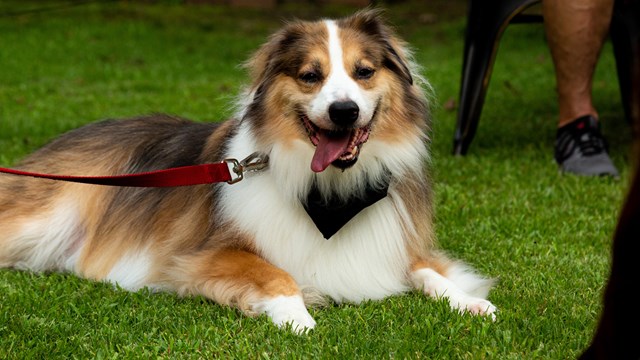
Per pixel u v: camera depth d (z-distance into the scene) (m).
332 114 3.60
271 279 3.74
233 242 3.98
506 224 5.25
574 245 4.84
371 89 3.85
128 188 4.67
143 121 5.06
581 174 6.50
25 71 12.91
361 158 3.90
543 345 3.25
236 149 4.09
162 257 4.25
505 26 7.01
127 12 19.61
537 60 13.71
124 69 13.48
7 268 4.68
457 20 18.72
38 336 3.42
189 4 21.09
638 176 1.83
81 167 4.84
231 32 17.78
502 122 8.94
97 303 3.86
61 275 4.50
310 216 3.88
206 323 3.57
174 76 12.96
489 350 3.20
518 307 3.74
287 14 19.80
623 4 7.05
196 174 3.87
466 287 4.06
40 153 5.07
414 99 4.10
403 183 4.12
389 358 3.16
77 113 9.50
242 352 3.22
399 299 3.89
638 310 1.96
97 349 3.30
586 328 3.45
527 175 6.55
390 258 4.02
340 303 3.96
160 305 3.84
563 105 6.70
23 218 4.69
